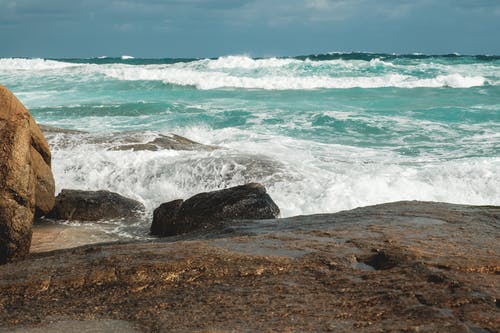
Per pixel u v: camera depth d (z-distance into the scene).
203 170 10.50
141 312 3.05
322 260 3.78
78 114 20.30
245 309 2.99
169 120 18.55
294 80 28.75
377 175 10.54
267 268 3.63
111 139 12.44
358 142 15.04
